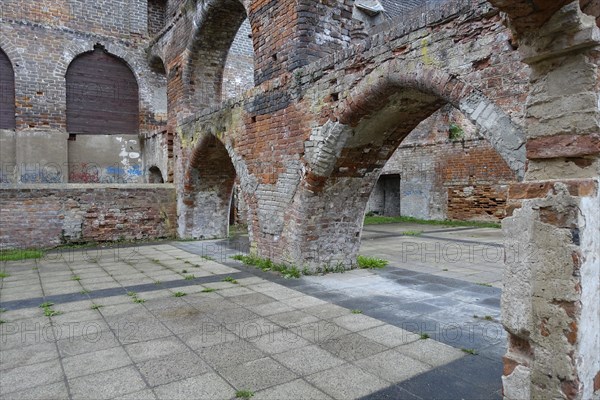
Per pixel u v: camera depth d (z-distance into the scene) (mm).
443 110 15414
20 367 3236
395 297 5129
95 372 3145
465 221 14516
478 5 3699
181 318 4391
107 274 6582
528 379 2336
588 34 2113
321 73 5590
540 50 2305
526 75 3377
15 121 12008
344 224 6586
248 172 7359
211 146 9164
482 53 3691
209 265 7230
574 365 2162
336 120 5328
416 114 5375
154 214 10508
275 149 6605
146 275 6484
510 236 2424
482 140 14156
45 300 5105
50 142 12234
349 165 5969
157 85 13859
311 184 5914
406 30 4371
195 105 10492
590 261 2217
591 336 2250
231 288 5605
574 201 2156
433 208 15594
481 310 4609
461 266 7031
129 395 2809
